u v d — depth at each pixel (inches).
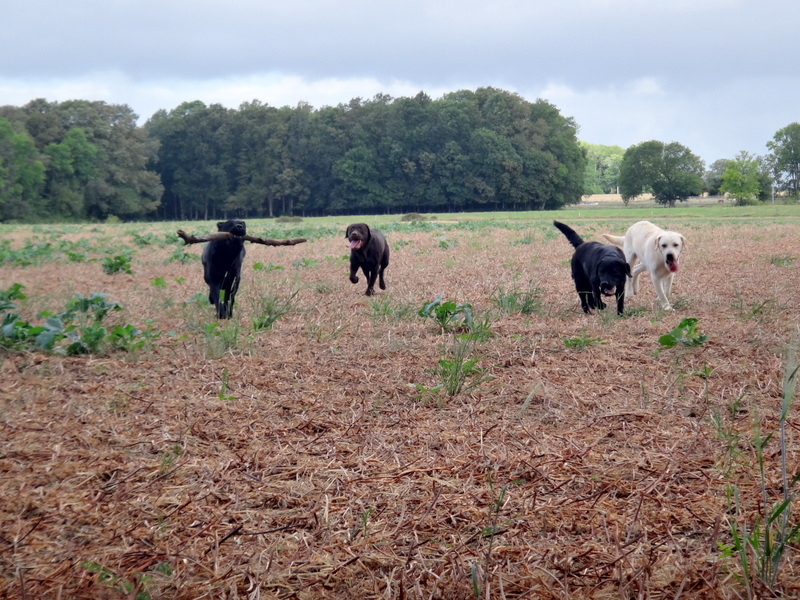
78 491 171.6
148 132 5629.9
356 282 577.9
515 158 5285.4
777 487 166.6
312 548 142.8
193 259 862.5
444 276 668.1
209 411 235.9
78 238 1549.0
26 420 224.8
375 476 179.6
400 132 5364.2
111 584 130.0
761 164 6412.4
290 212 5605.3
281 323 409.4
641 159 5526.6
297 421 225.9
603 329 371.6
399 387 264.1
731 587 124.3
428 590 127.3
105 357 316.5
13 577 132.6
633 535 145.7
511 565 135.0
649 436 207.2
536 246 1042.1
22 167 4099.4
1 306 352.5
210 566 136.6
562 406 238.7
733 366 281.1
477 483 175.2
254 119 5565.9
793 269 650.2
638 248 486.0
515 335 348.2
